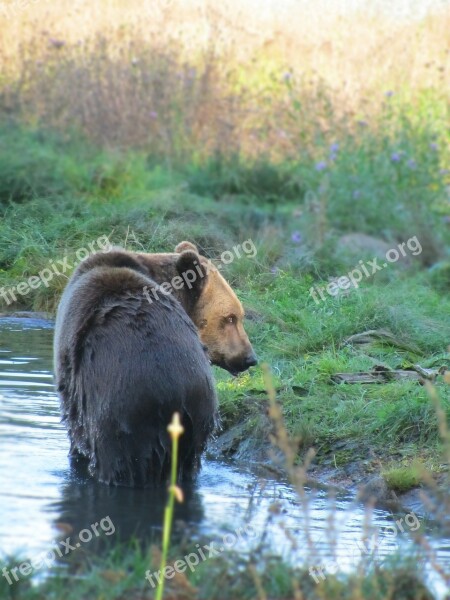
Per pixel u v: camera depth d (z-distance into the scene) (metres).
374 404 10.78
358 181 21.66
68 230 19.41
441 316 15.59
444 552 7.20
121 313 8.64
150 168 23.95
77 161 22.86
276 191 23.19
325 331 13.98
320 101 24.91
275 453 10.17
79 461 9.12
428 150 22.72
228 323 10.18
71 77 24.94
